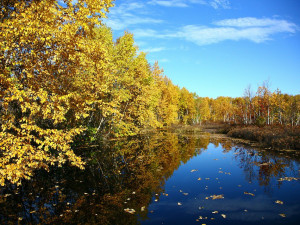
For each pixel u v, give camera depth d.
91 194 8.71
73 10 6.40
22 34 5.79
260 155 16.34
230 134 32.03
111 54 20.39
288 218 6.42
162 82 47.75
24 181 10.23
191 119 69.44
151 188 9.42
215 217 6.57
